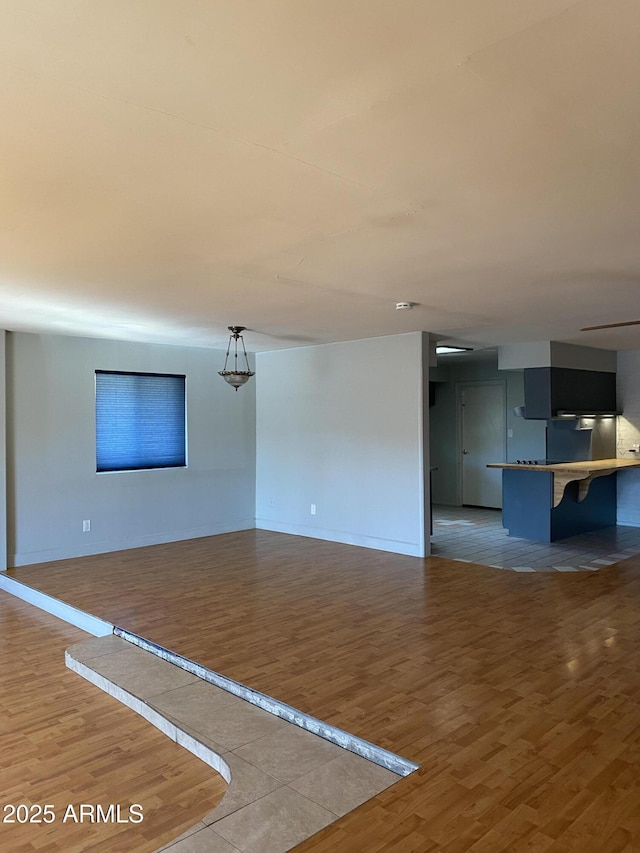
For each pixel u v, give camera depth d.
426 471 6.40
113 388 6.95
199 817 2.45
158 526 7.29
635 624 4.27
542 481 7.19
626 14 1.34
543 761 2.57
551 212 2.67
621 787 2.38
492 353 8.45
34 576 5.77
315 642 3.99
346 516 7.14
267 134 1.92
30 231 2.89
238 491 8.10
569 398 7.38
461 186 2.37
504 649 3.83
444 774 2.48
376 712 3.02
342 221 2.77
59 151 2.04
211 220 2.74
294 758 2.73
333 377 7.23
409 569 5.89
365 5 1.31
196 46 1.45
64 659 4.11
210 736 2.93
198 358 7.68
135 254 3.30
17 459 6.17
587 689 3.25
